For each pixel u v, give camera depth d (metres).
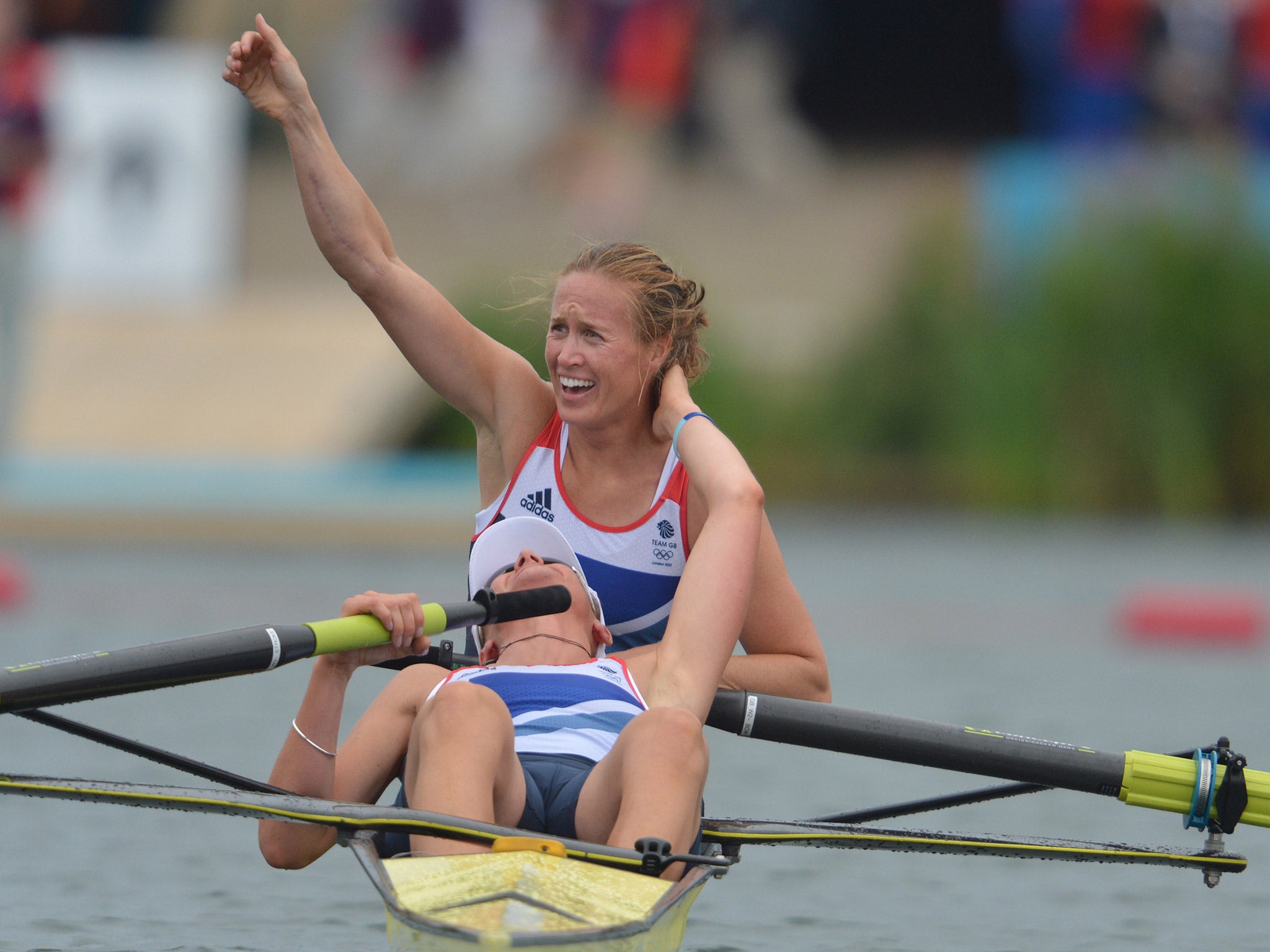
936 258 79.12
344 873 20.50
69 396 74.94
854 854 22.53
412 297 19.25
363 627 16.31
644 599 18.88
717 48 99.56
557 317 18.50
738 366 80.69
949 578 58.12
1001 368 76.88
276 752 27.19
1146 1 94.44
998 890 20.50
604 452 18.95
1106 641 44.69
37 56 72.38
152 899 18.75
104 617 42.50
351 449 74.44
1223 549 68.81
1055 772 17.61
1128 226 76.69
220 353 79.31
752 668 18.61
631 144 97.88
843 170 102.38
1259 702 34.56
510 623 17.66
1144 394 75.94
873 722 17.61
